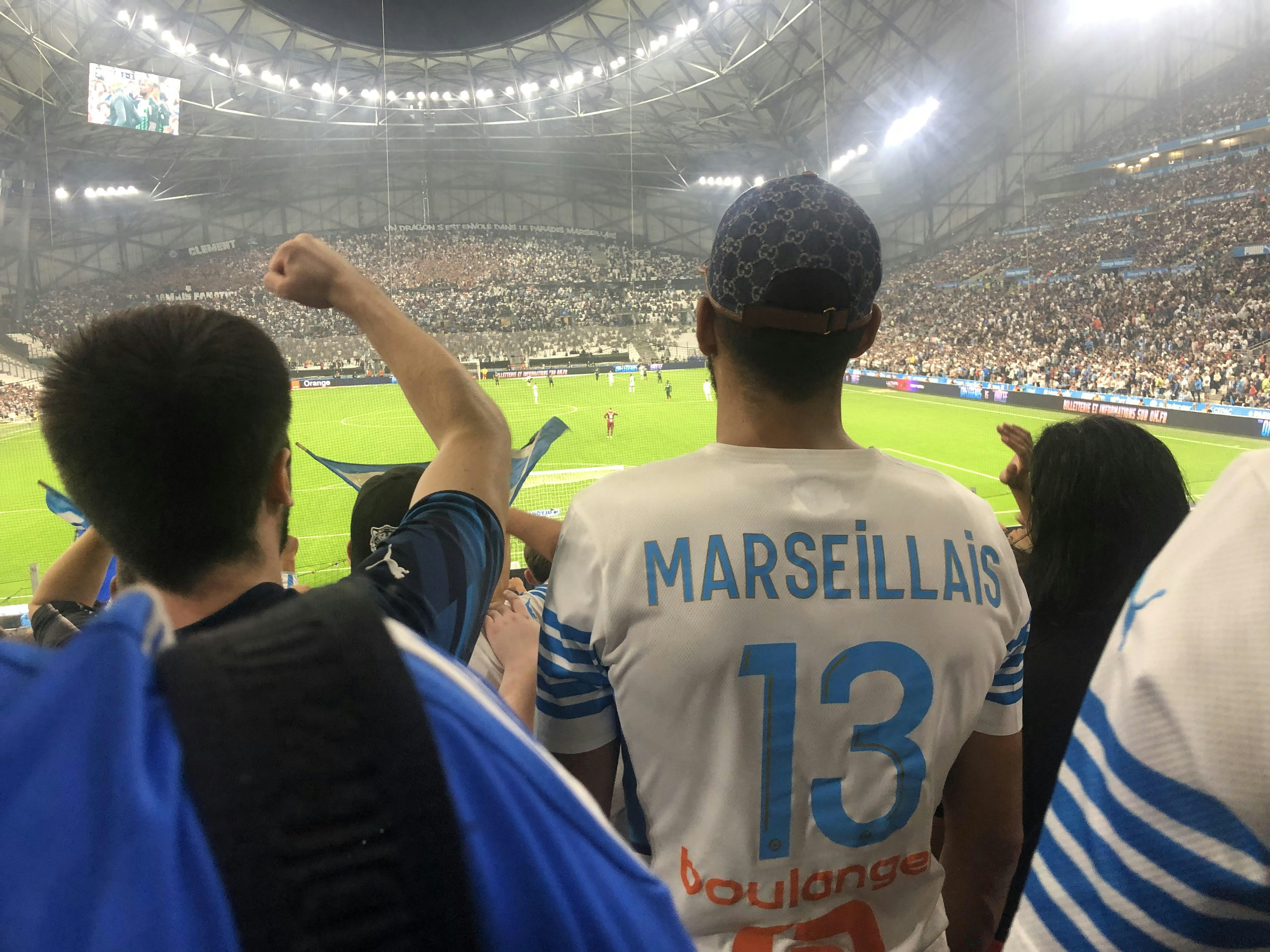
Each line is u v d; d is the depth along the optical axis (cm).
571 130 4428
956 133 4294
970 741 133
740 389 122
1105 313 3148
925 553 114
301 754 37
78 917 31
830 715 108
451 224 5456
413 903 38
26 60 2988
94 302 4412
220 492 88
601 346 4753
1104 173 3984
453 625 90
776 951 110
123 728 33
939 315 4025
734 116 4116
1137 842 60
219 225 5034
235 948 33
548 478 1716
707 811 111
